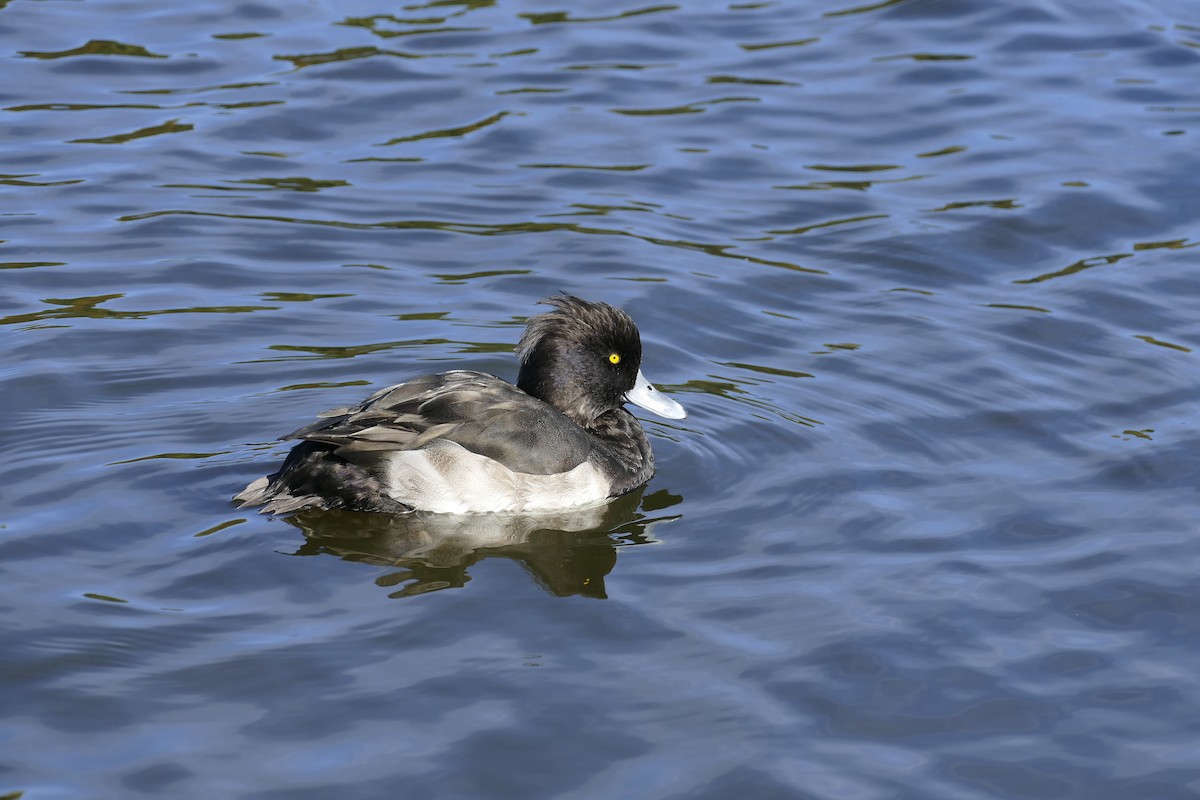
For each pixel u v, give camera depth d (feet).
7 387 45.03
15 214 56.80
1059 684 32.09
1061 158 63.31
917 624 34.22
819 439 44.16
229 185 59.88
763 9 77.61
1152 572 36.60
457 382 41.14
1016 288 54.19
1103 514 39.65
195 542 36.96
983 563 37.06
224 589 34.96
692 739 29.84
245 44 71.82
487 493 39.58
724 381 48.14
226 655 32.17
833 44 73.67
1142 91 68.74
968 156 63.67
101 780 28.12
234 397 45.37
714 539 38.47
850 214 59.41
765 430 44.86
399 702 30.71
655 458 43.68
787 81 70.03
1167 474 41.78
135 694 30.73
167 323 49.90
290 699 30.71
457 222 58.08
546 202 59.72
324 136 64.03
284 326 50.19
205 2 76.28
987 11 76.95
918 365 48.80
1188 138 64.39
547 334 43.57
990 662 32.83
